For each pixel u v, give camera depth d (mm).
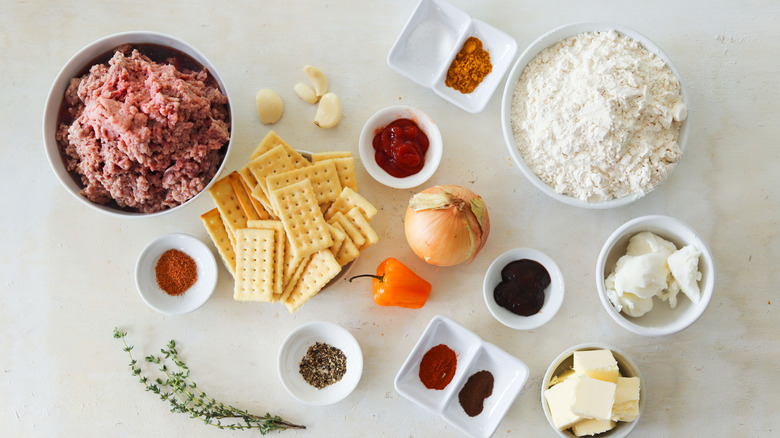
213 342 750
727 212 748
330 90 752
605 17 748
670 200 749
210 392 751
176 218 748
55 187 750
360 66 752
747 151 748
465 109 731
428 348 729
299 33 750
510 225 752
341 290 750
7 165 747
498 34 723
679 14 746
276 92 750
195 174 667
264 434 735
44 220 749
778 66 745
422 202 693
